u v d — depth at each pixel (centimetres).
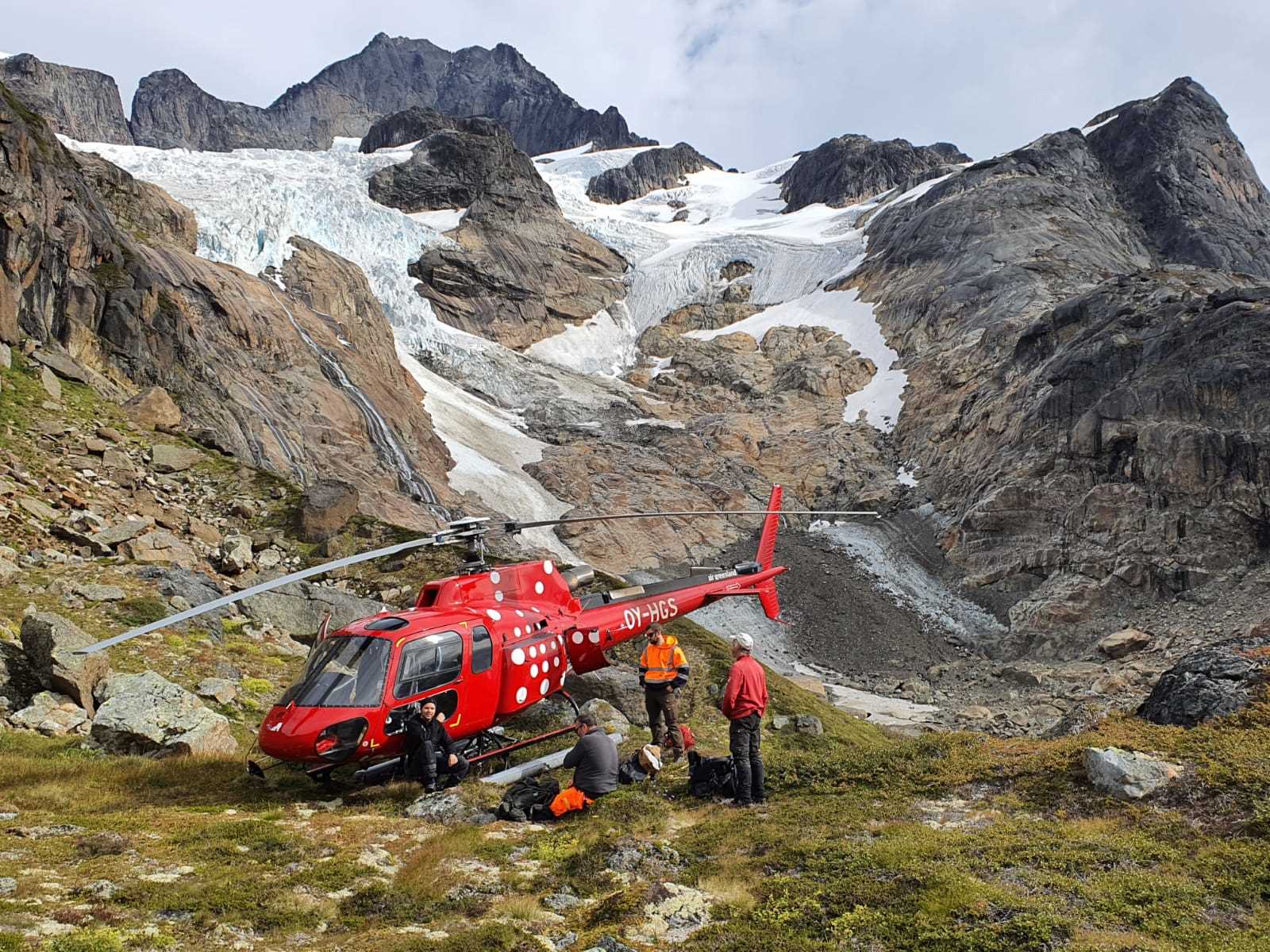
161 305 4384
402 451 7256
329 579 2641
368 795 1088
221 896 713
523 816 992
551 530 8150
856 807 938
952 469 8850
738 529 8819
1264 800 778
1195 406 6744
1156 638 5800
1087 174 14462
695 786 1048
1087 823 815
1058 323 8688
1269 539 6141
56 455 2638
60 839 848
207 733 1282
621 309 14875
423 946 640
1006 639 6625
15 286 3216
